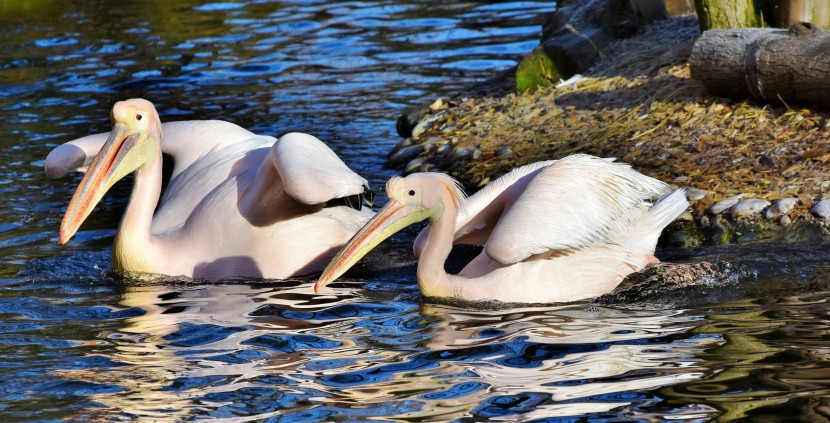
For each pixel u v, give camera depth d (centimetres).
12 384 807
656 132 1401
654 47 1691
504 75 1875
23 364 853
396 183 991
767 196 1173
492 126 1573
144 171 1113
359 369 819
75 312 995
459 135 1568
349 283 1083
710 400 720
